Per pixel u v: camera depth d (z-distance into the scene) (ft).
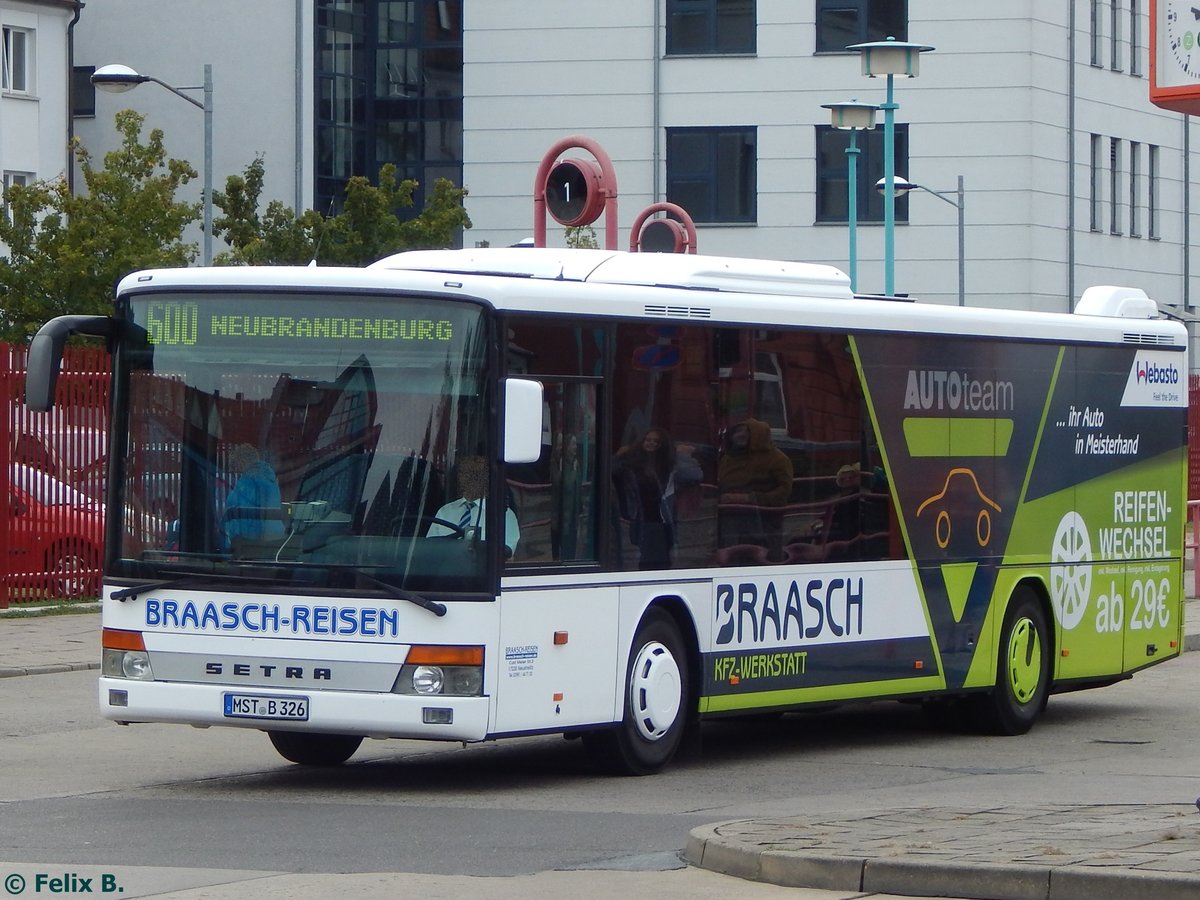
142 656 66.13
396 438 64.44
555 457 66.44
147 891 47.80
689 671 72.13
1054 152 268.82
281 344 65.67
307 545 64.59
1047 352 87.97
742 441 73.51
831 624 77.10
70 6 290.76
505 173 274.98
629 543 68.85
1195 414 187.93
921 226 266.57
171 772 71.77
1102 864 46.65
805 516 76.13
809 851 49.52
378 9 297.12
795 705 75.66
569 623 66.49
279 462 65.31
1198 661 120.16
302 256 222.07
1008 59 264.11
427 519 63.98
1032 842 50.39
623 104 271.08
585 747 70.23
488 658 63.62
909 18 265.13
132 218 222.28
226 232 237.45
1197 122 304.50
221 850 53.93
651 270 72.49
